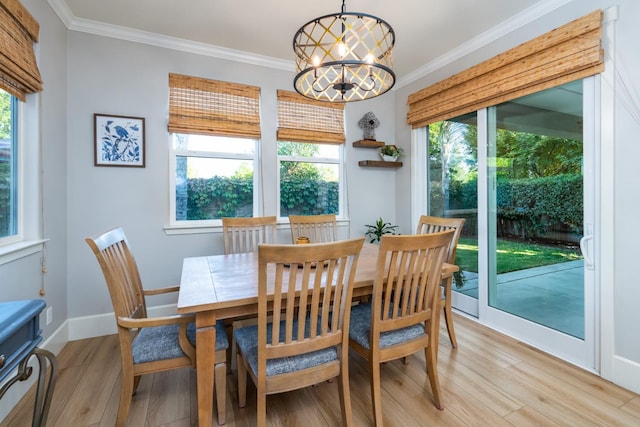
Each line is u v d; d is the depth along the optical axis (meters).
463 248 2.97
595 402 1.67
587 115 1.98
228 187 3.03
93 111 2.48
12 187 1.87
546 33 2.12
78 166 2.44
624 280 1.81
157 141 2.69
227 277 1.69
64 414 1.59
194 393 1.78
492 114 2.65
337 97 2.09
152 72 2.66
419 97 3.28
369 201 3.65
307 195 3.39
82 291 2.47
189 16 2.36
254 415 1.59
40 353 1.07
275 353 1.28
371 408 1.65
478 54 2.70
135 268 1.80
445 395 1.74
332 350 1.44
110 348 2.30
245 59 2.99
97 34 2.48
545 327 2.25
